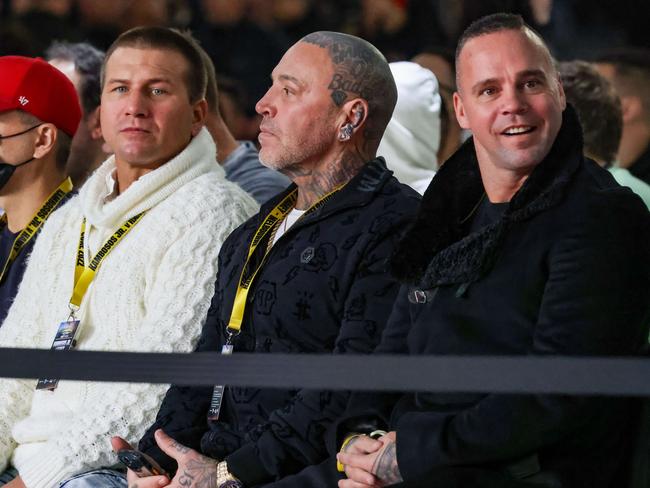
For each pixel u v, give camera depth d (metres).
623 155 14.54
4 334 11.84
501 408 7.78
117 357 7.53
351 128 10.19
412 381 6.94
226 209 11.34
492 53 8.45
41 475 10.50
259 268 10.05
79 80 14.77
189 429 10.17
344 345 9.36
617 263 7.85
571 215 8.03
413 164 13.24
